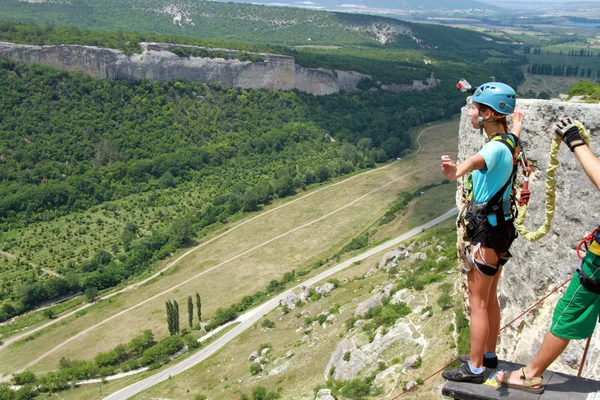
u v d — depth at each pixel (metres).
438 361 40.53
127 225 116.62
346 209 114.50
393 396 39.69
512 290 21.12
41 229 118.25
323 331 59.47
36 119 145.75
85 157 142.50
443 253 62.72
